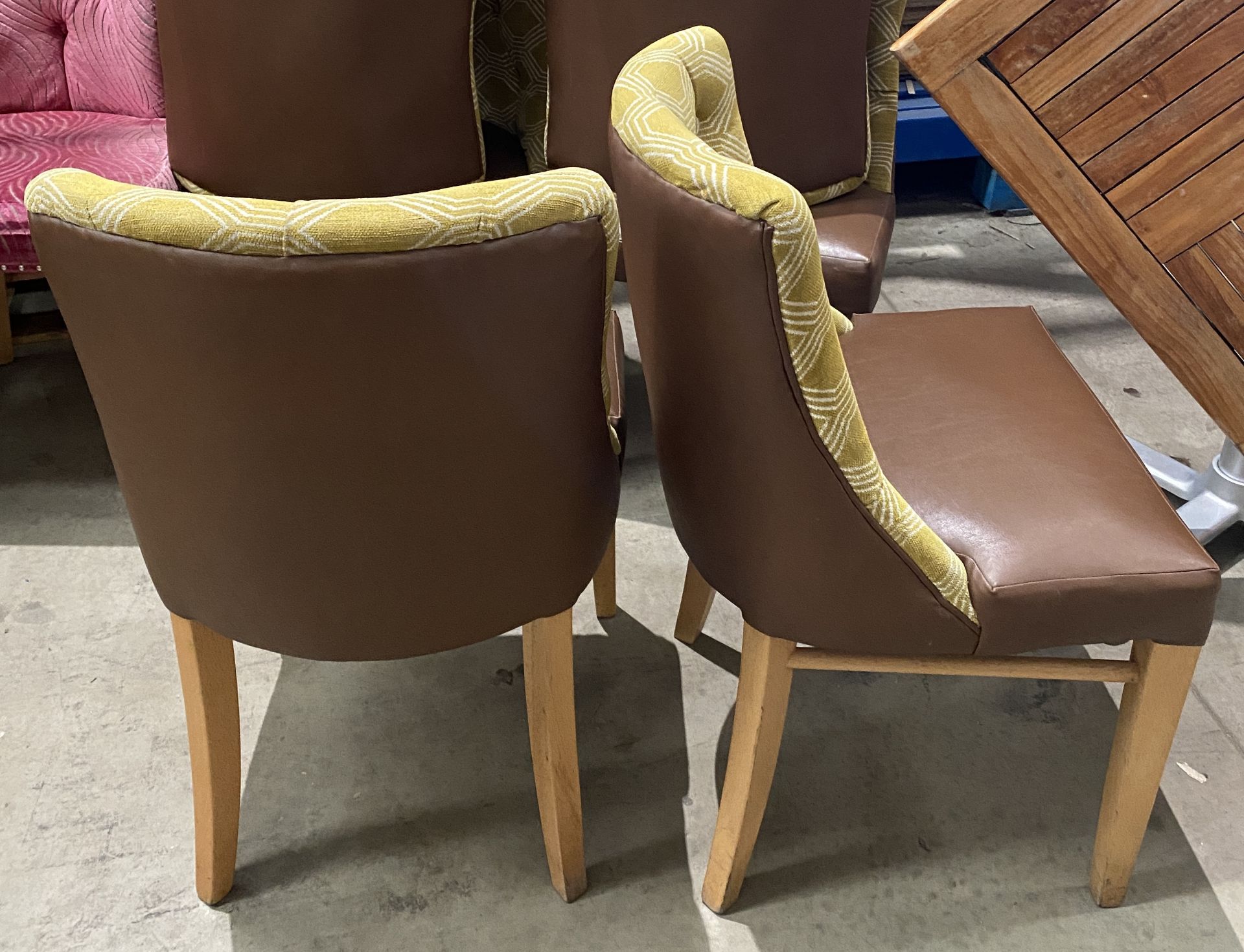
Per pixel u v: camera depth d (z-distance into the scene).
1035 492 1.11
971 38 1.14
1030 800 1.38
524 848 1.31
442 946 1.20
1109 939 1.20
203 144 1.79
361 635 0.99
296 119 1.74
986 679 1.56
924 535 0.98
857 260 1.65
